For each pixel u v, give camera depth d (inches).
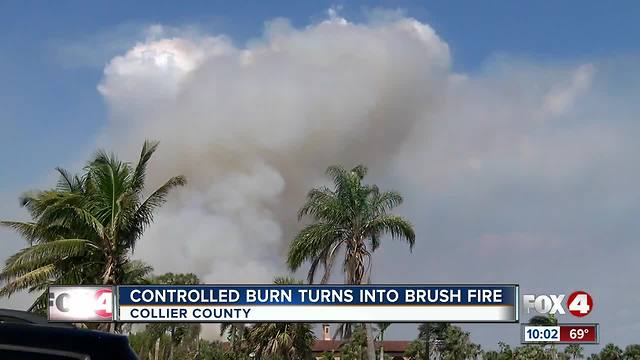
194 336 3125.0
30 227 1190.3
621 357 4670.3
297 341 2573.8
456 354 4311.0
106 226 1171.9
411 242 1330.0
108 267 1162.6
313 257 1325.0
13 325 112.7
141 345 2561.5
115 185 1170.6
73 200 1122.0
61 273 1180.5
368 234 1320.1
